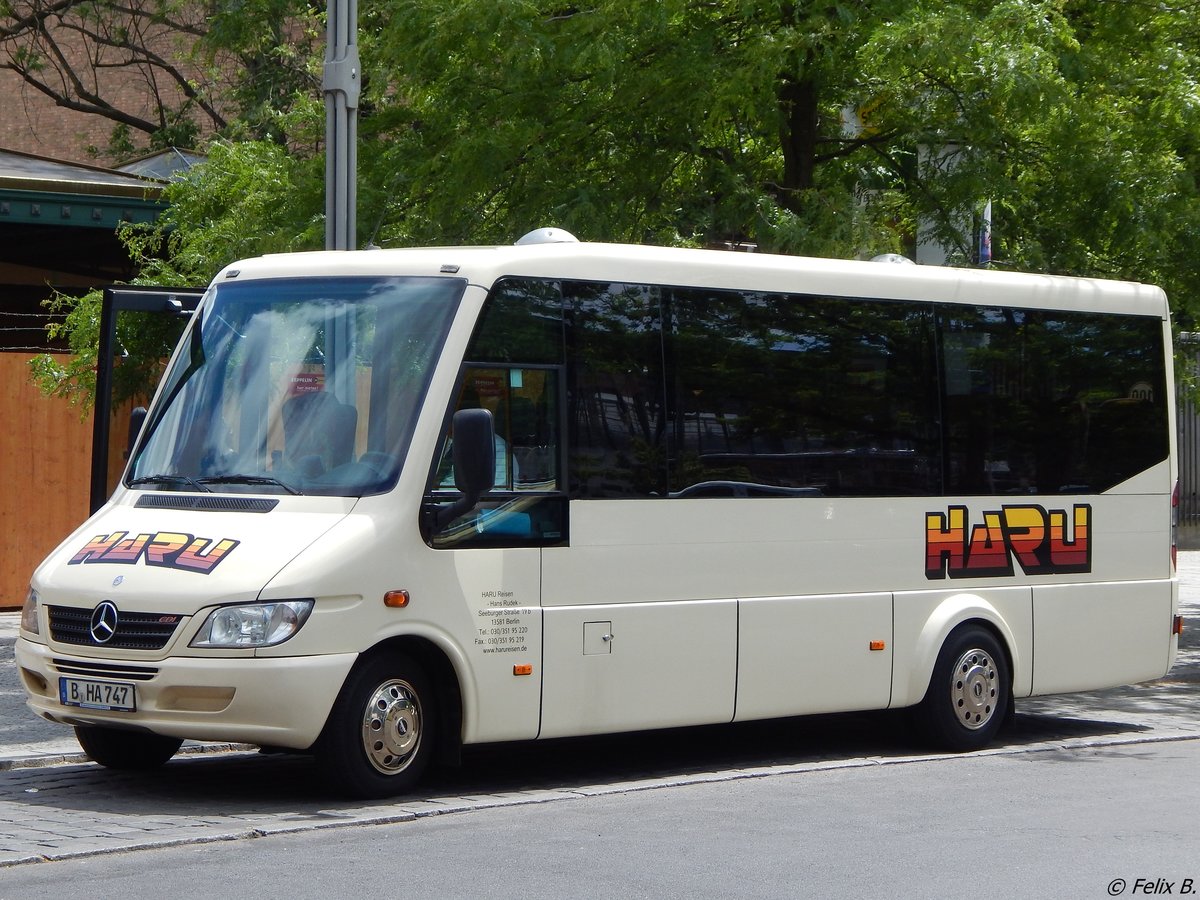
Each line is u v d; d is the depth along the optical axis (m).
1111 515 15.43
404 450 11.28
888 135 20.31
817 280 13.62
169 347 20.36
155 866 9.03
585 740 14.72
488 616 11.51
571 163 19.56
